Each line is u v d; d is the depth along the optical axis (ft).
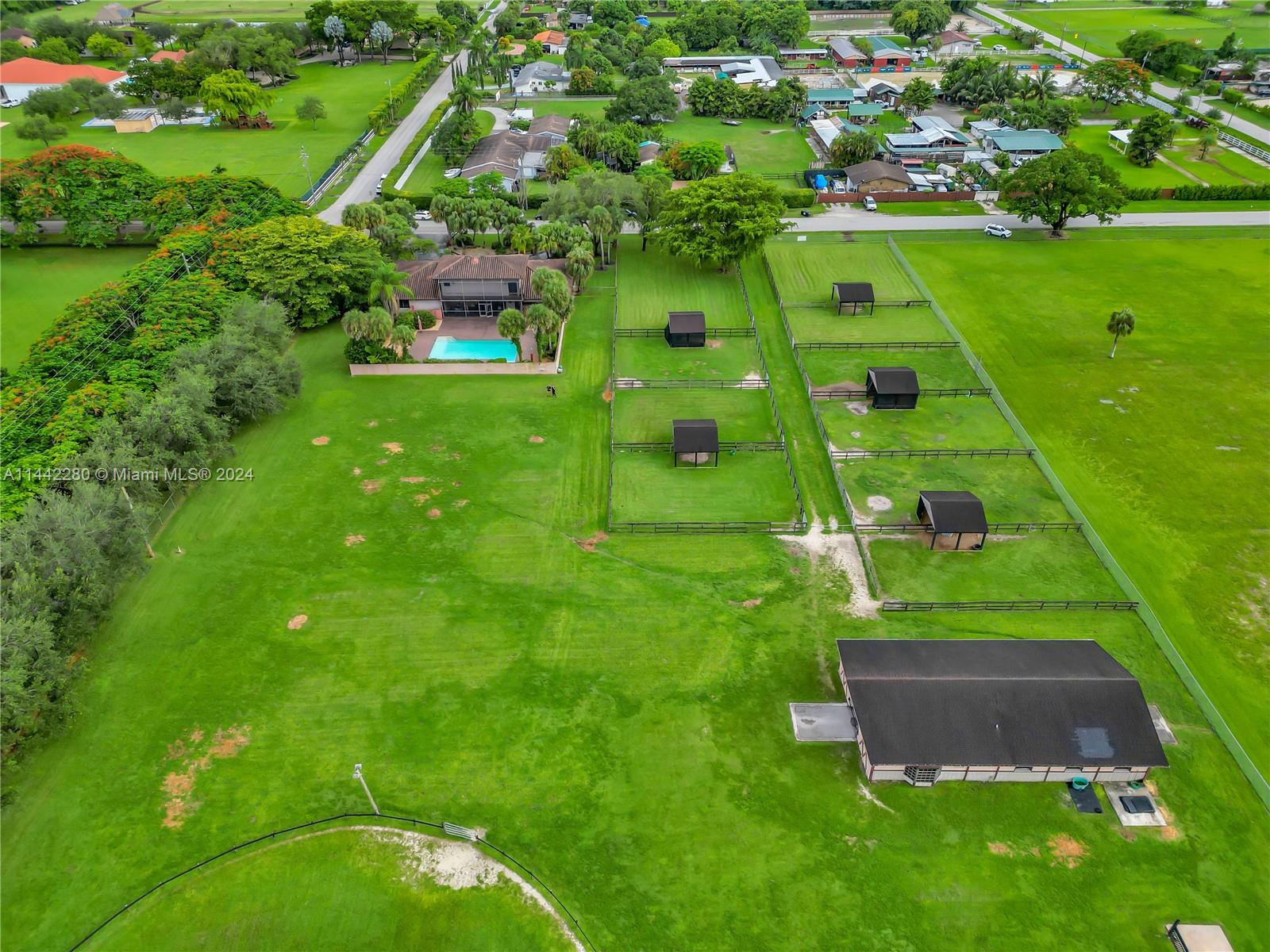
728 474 232.32
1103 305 318.24
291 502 219.00
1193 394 262.67
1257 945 127.44
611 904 133.49
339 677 171.12
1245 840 142.20
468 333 301.84
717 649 178.09
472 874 137.69
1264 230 380.99
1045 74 529.45
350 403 261.65
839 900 133.69
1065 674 157.48
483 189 389.39
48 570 165.58
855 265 358.64
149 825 144.15
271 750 156.46
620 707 165.37
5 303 315.99
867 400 265.13
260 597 189.88
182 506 216.74
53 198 350.64
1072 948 127.24
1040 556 203.31
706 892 134.82
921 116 531.50
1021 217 384.88
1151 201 419.95
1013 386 269.85
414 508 217.97
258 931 130.41
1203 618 185.37
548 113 561.84
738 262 344.08
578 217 354.54
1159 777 152.15
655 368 282.15
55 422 208.64
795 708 165.07
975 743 148.77
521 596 191.52
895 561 202.28
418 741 158.40
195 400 221.46
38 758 154.61
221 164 464.65
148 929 130.52
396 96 566.77
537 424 253.24
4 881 135.95
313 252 300.40
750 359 288.51
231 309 264.52
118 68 648.79
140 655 175.11
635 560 202.69
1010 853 140.26
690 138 519.60
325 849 141.08
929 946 127.54
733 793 149.69
